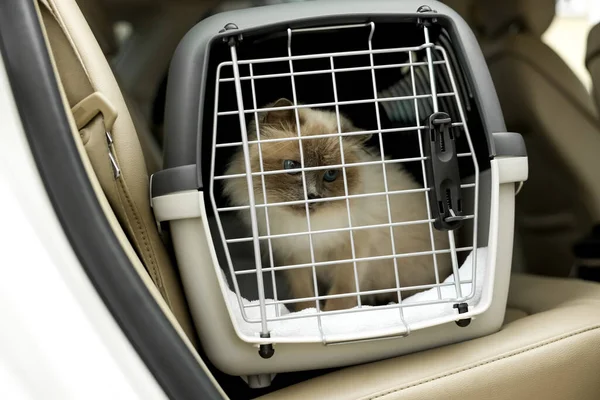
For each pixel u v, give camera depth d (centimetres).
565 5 198
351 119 172
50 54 80
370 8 113
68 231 75
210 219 127
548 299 135
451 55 118
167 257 113
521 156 114
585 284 139
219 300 107
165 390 78
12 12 79
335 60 144
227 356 108
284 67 145
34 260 70
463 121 110
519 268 203
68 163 77
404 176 165
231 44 106
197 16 215
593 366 104
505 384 101
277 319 105
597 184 190
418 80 145
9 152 73
